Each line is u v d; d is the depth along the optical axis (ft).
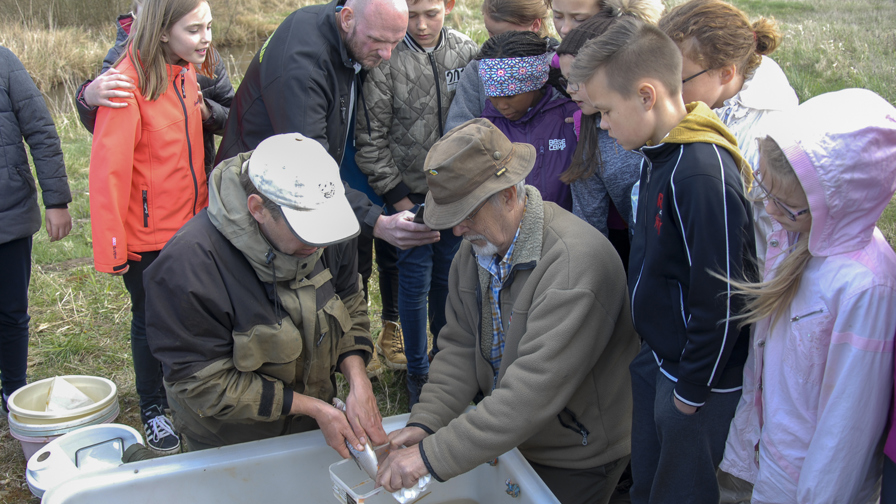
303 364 6.41
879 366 4.60
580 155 7.63
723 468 5.79
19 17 40.78
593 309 5.83
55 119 25.41
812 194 4.54
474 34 31.94
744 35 6.23
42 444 8.48
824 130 4.49
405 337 10.05
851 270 4.60
